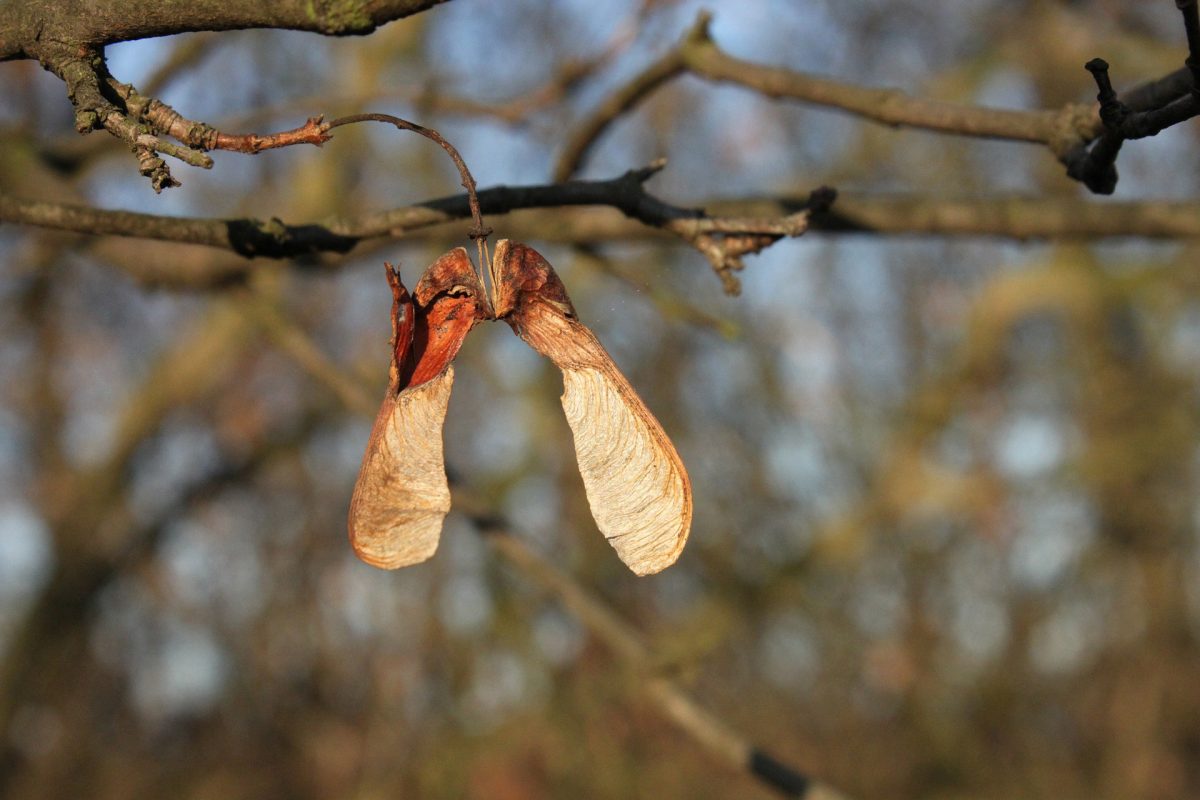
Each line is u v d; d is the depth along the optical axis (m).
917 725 10.64
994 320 9.76
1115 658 11.29
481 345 9.62
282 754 11.45
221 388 9.88
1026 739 11.03
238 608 11.87
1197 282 9.22
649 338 10.77
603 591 9.68
